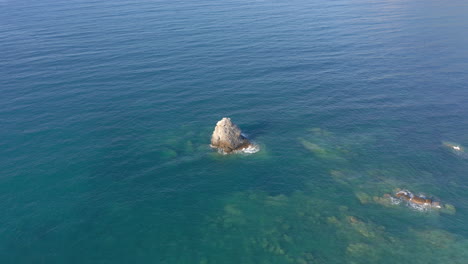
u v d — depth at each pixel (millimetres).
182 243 39125
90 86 78750
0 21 141750
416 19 135750
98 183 48812
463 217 42656
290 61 93938
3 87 77938
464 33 116500
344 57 97250
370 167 52250
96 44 107500
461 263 36438
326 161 53562
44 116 66312
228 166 52562
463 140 58906
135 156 54781
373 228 41000
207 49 102125
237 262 36656
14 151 55719
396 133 61281
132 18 140000
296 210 43906
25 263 36750
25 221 42156
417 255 37438
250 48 103062
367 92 77125
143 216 42938
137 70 87250
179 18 138125
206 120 65312
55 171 51125
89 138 59562
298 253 37656
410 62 93500
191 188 47875
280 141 59031
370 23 130875
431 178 49781
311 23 130500
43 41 111562
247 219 42469
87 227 41344
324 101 73125
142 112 67938
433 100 73000
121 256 37531
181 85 79500
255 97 74500
